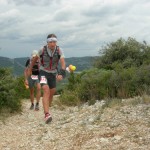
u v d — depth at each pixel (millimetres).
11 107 11047
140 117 8367
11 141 7984
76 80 14469
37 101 11789
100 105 10258
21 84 16141
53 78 9609
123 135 7273
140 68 12156
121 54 21250
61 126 8664
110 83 11727
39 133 8445
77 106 11297
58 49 9320
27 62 12070
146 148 6461
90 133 7730
